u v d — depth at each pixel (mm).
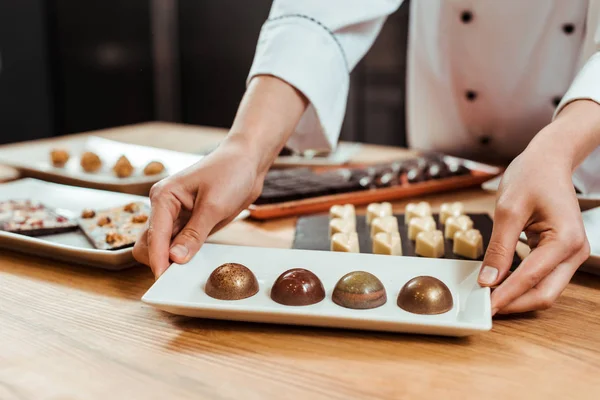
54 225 1409
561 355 877
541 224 995
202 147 2387
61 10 3969
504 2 1877
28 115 4051
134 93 4289
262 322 963
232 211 1173
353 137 3779
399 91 3594
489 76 2014
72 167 2025
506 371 833
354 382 804
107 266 1201
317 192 1672
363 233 1423
